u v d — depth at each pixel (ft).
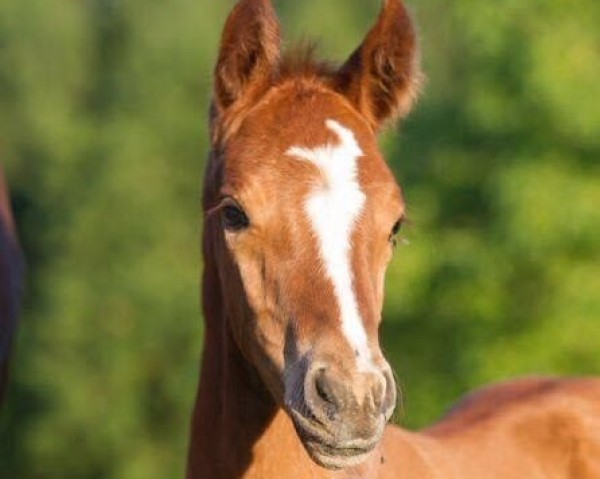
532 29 64.54
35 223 96.63
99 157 99.04
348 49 104.42
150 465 90.58
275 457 20.49
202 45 104.12
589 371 62.95
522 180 61.93
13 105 108.99
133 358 90.79
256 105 19.83
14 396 90.79
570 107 62.28
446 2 88.94
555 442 25.34
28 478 91.66
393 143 70.08
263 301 18.75
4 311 28.96
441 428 25.26
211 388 21.06
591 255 62.59
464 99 69.26
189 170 99.45
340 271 18.29
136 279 91.56
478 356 64.23
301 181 18.67
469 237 67.21
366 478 20.84
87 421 90.12
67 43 112.57
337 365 17.76
